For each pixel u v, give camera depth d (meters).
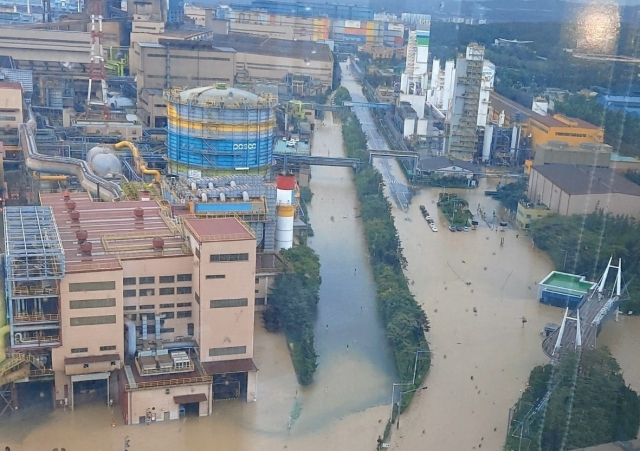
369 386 123.44
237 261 115.00
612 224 176.50
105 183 175.62
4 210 131.62
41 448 101.31
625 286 158.88
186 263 119.00
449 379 127.00
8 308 107.44
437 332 144.62
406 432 110.75
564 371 119.56
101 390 113.06
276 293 141.00
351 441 107.94
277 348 132.00
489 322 150.50
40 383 110.25
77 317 109.38
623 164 198.25
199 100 193.12
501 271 180.00
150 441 104.69
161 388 108.69
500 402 120.44
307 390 120.81
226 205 155.12
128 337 114.69
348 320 146.50
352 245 190.25
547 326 148.25
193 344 119.50
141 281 117.62
